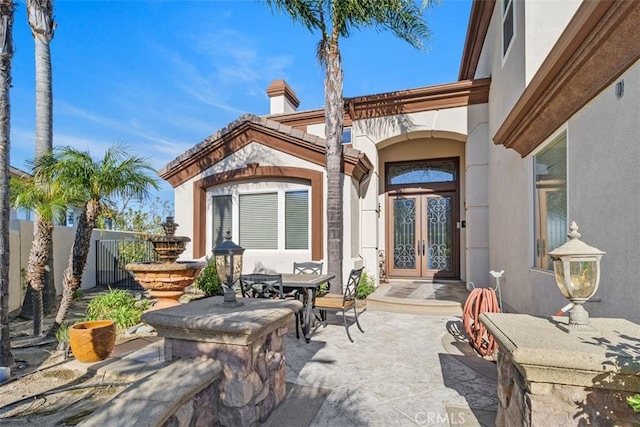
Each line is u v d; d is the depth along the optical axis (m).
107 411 2.29
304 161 9.35
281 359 3.79
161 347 5.00
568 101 4.29
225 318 3.11
